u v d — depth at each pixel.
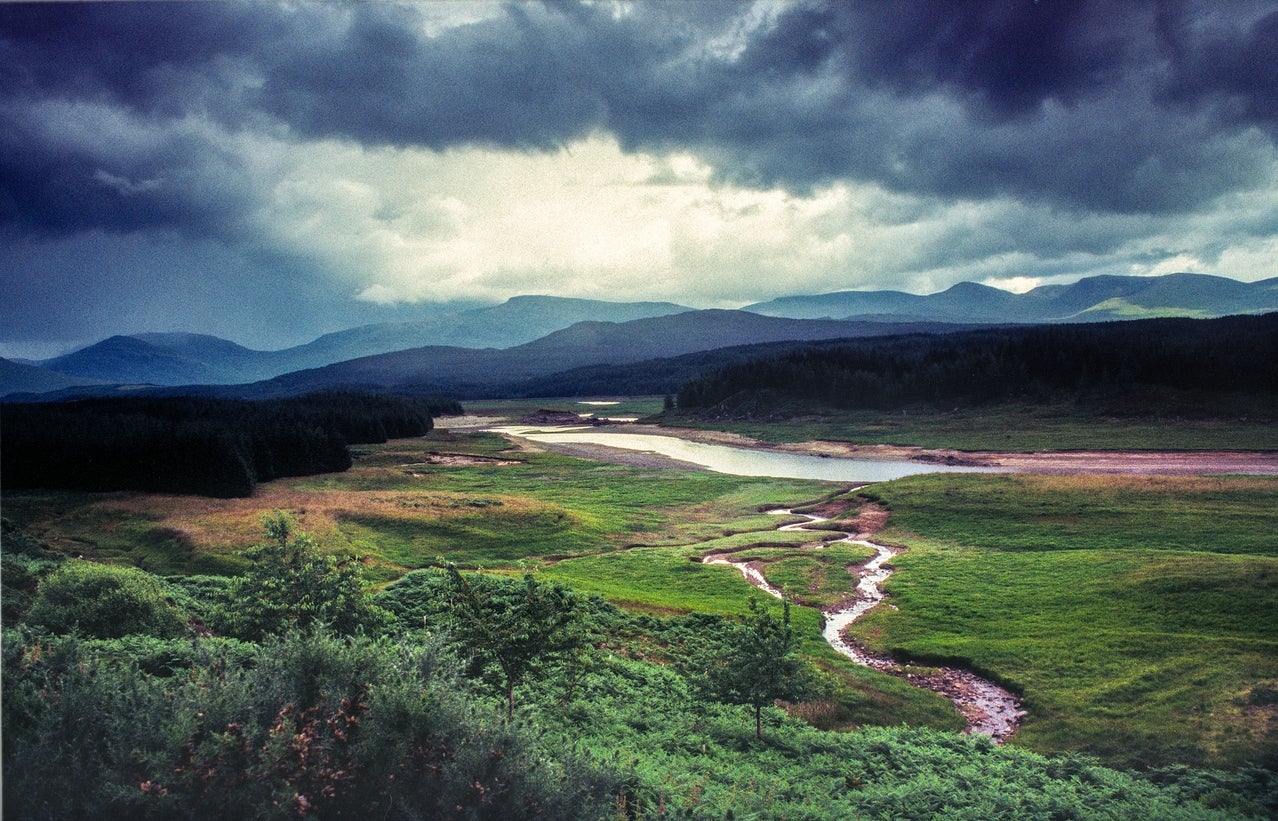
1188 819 19.98
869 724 33.56
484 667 24.89
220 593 44.75
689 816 13.88
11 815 8.65
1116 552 62.91
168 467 101.00
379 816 10.04
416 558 71.19
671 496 115.88
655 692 32.75
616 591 57.16
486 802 10.49
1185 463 124.31
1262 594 45.69
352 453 166.88
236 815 9.19
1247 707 30.73
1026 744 31.36
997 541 75.50
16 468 97.25
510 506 90.38
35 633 13.66
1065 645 42.62
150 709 10.43
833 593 59.47
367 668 12.29
